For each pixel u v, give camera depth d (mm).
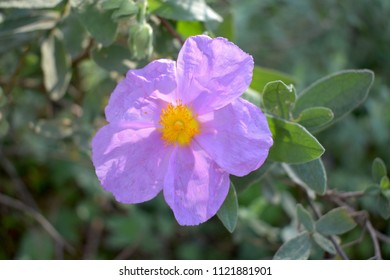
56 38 251
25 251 328
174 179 198
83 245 355
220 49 187
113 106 189
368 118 359
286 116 196
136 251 358
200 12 214
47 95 305
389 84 375
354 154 353
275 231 321
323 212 270
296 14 380
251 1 355
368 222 236
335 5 361
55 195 359
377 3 365
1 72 308
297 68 346
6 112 285
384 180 222
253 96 210
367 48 376
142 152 199
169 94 196
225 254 358
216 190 191
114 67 230
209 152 195
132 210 349
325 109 199
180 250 359
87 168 340
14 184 347
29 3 214
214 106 193
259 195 346
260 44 372
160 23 229
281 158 195
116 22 207
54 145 311
